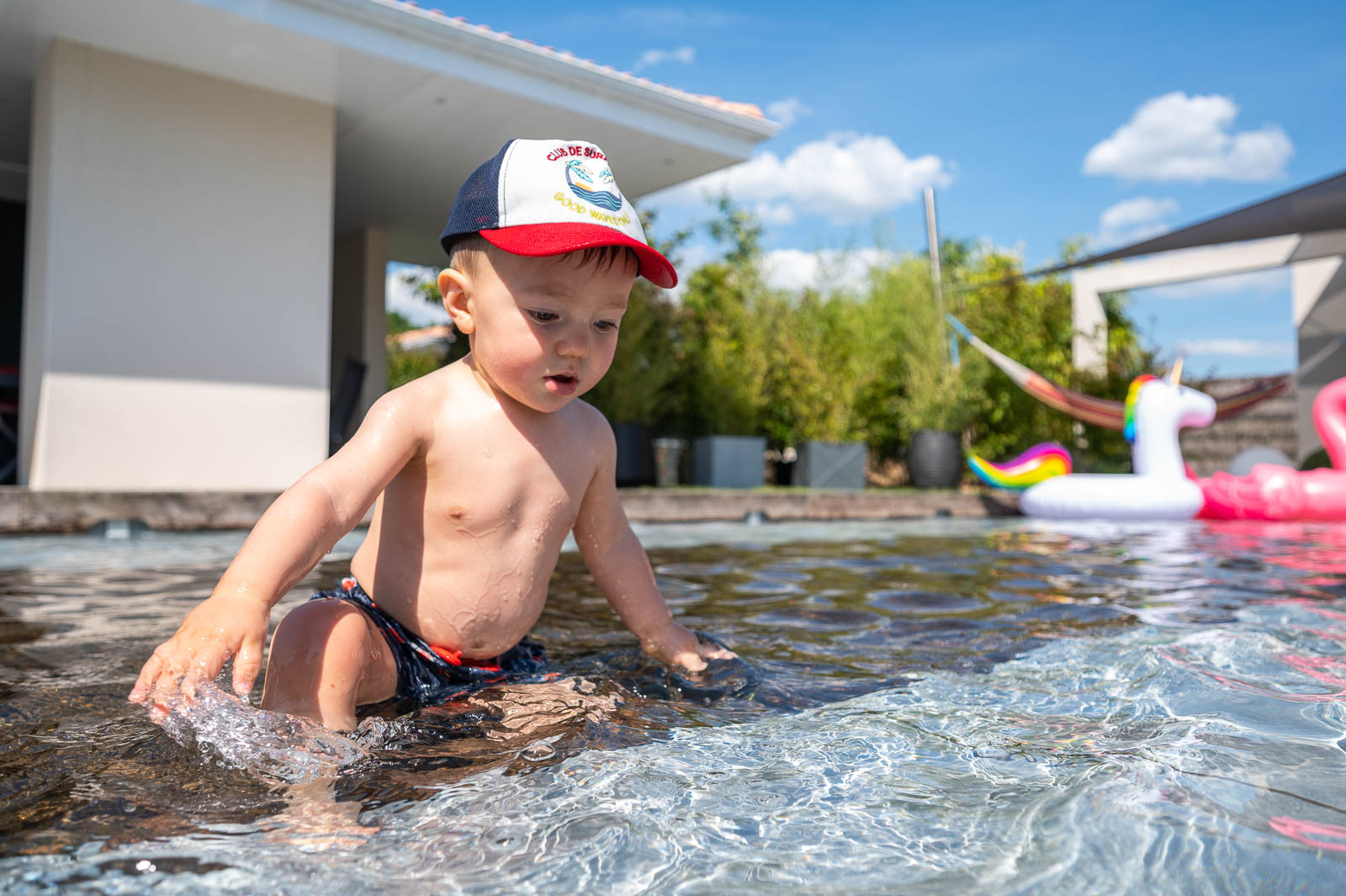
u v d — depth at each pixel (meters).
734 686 1.49
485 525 1.49
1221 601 2.61
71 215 6.34
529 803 0.90
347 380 8.32
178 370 6.75
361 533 5.27
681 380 11.11
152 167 6.67
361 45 6.49
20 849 0.77
